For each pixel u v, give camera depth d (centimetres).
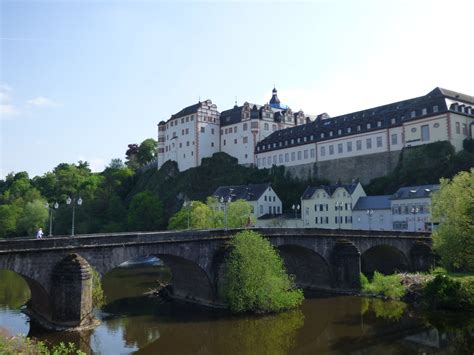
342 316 4422
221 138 15200
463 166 8994
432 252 6231
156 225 12638
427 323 4059
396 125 10500
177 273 5462
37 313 4138
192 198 13825
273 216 11406
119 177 17038
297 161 12775
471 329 3816
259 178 13412
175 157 15425
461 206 4656
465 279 4694
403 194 9238
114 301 5200
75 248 3847
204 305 4891
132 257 4216
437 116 9688
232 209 8656
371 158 10962
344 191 10288
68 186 15188
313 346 3459
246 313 4509
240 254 4581
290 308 4784
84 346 3416
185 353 3316
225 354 3303
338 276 5769
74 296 3638
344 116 12612
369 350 3319
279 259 5184
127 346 3456
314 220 10788
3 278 6662
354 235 6012
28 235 11469
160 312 4584
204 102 15050
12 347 2095
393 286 5306
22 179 16188
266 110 14788
